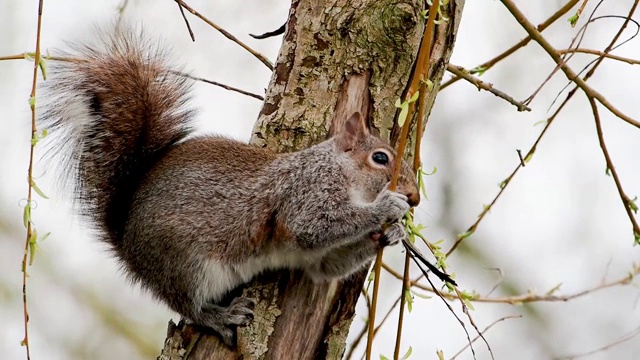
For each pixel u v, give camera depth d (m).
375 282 8.68
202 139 11.09
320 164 10.21
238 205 10.37
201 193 10.49
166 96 11.70
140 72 11.63
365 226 10.03
